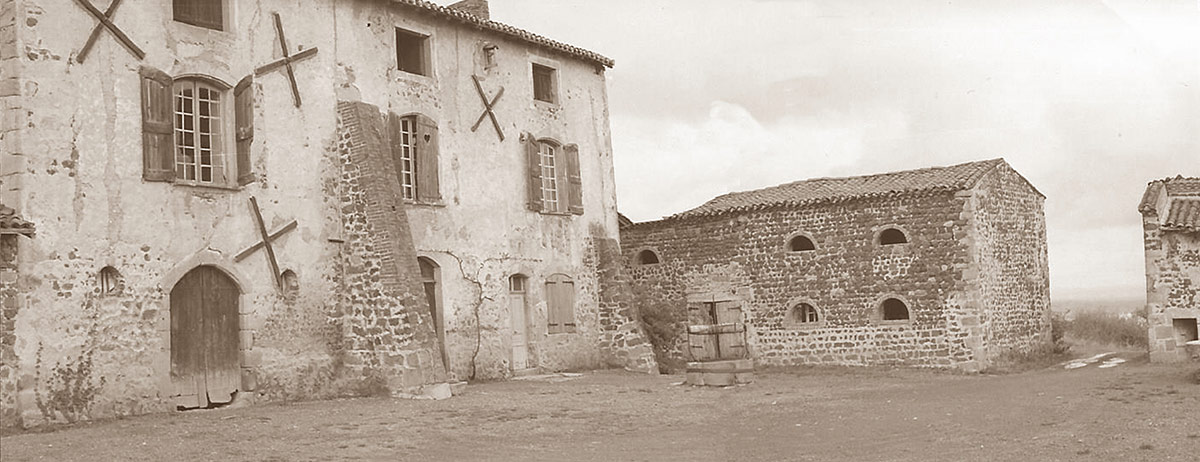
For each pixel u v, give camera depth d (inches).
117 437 350.6
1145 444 239.1
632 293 693.3
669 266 754.2
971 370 619.8
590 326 681.0
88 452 316.5
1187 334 598.5
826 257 688.4
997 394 390.3
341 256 522.0
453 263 583.8
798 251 699.4
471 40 616.7
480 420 394.9
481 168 611.2
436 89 588.1
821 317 687.1
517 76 647.1
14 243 393.7
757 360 708.7
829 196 676.7
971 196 634.8
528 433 352.8
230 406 455.5
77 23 415.2
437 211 577.6
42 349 395.2
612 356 679.1
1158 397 365.1
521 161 642.2
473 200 603.2
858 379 553.6
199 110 467.5
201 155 468.4
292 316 492.7
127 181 428.8
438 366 501.7
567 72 689.6
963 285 634.8
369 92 545.6
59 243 403.5
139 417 416.2
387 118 553.0
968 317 631.2
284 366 485.1
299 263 499.5
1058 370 576.1
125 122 430.0
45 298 397.7
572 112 689.6
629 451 236.7
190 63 456.8
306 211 505.7
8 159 394.0
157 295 435.5
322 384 500.7
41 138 400.2
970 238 634.2
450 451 313.6
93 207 415.5
